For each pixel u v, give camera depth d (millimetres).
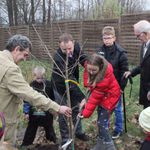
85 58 2086
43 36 8031
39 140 2250
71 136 1796
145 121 1259
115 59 2203
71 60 2078
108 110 1904
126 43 5973
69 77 2092
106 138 1948
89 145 2174
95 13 8273
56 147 2143
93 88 1854
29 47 1556
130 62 5930
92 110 1854
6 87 1501
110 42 2205
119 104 2273
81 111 1934
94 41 6703
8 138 1560
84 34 6930
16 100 1563
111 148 1953
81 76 4676
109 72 1847
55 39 7688
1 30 9891
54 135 2182
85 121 2631
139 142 2215
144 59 2102
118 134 2295
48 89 2096
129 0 12781
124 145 2188
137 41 5730
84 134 2232
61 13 15062
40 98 1507
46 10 15312
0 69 1486
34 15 14891
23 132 2441
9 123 1547
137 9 13789
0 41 10078
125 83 2229
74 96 2137
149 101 2143
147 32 2070
